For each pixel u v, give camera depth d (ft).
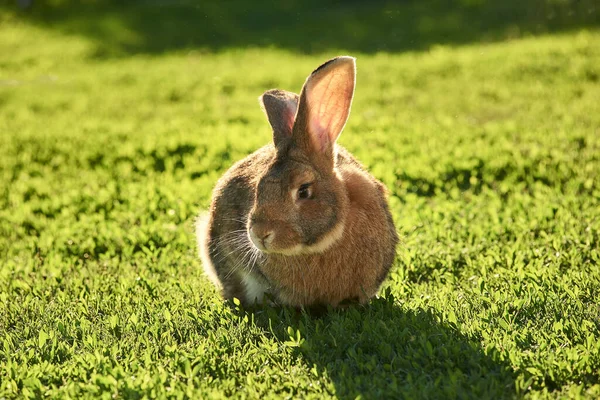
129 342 21.68
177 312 23.77
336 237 21.38
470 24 92.12
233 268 24.34
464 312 22.48
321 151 21.59
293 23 105.60
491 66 69.36
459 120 52.08
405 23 96.27
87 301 25.26
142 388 18.72
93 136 52.65
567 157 39.01
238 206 23.59
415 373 19.03
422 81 66.90
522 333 20.59
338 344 20.75
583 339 20.18
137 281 26.66
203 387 18.83
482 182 37.63
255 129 51.62
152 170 43.47
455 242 29.01
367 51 86.22
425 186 37.19
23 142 51.49
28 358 21.07
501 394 17.78
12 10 125.29
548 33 83.41
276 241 20.35
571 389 17.61
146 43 103.35
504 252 27.58
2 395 19.12
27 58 94.22
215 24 109.29
